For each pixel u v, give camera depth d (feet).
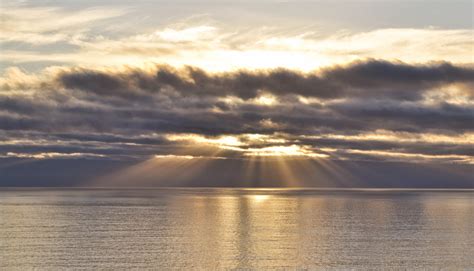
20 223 554.05
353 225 552.00
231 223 568.00
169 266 317.83
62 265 317.01
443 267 317.63
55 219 601.21
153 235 456.86
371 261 335.26
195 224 554.05
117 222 569.23
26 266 313.94
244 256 351.46
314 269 312.50
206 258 343.67
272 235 464.24
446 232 489.67
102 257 343.05
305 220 608.60
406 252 368.27
